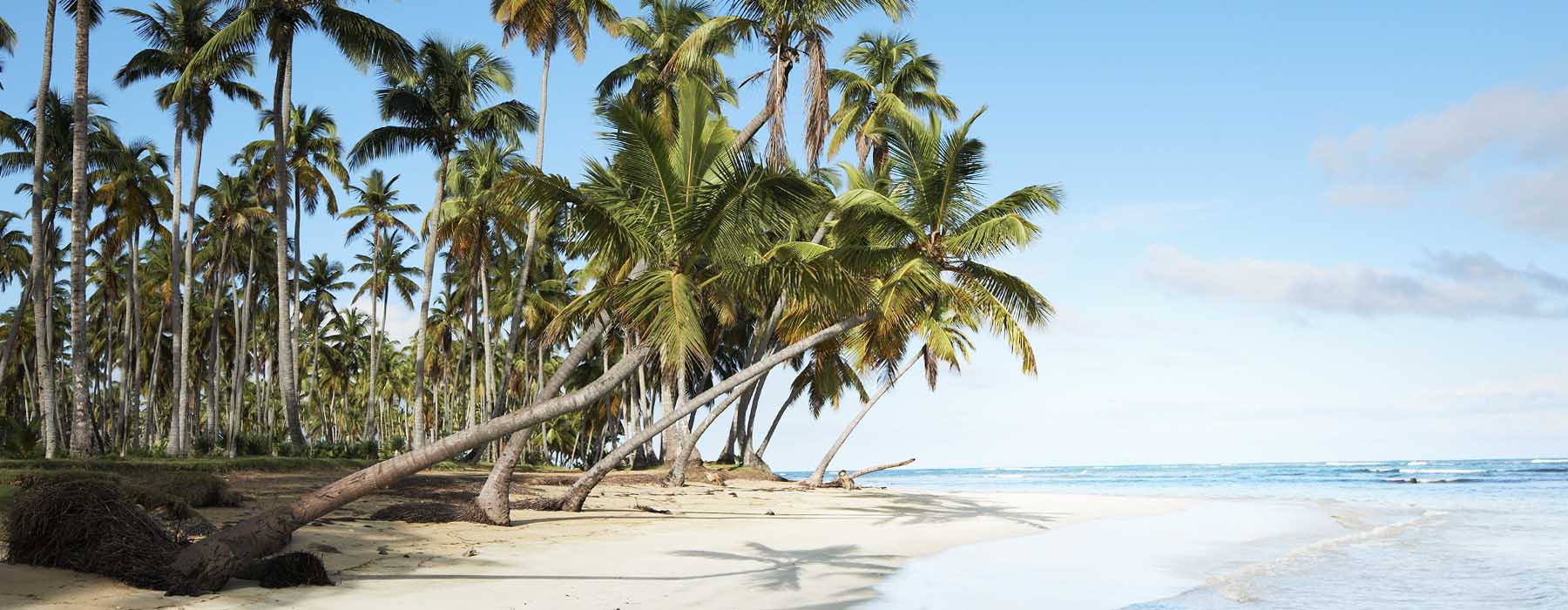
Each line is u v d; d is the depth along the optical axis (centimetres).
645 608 965
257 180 4159
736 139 1833
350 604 898
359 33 2855
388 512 1652
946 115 3050
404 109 3212
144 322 5256
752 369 1866
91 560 895
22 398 6062
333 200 4156
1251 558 1611
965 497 3466
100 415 5206
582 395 1178
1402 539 1972
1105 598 1159
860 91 2962
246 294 4484
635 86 2606
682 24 2738
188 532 1189
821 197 1573
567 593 1027
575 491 2006
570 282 5297
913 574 1319
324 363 7225
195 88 3359
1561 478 6675
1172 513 2716
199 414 5734
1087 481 8981
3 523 1020
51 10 2627
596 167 1451
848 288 1506
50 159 3381
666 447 4581
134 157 3706
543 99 3167
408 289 5697
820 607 1031
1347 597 1205
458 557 1245
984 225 1833
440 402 8350
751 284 1487
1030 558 1538
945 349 3131
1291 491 5025
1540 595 1227
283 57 2930
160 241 5022
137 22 3136
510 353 2919
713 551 1448
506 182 1379
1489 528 2233
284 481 2316
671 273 1362
